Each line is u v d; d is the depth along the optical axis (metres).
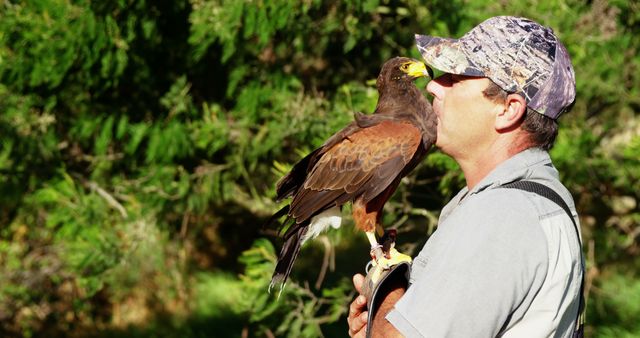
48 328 10.78
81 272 8.55
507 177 2.72
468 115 2.84
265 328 7.95
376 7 7.88
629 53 8.05
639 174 7.91
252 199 8.95
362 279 3.13
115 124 8.62
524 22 2.84
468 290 2.48
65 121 8.85
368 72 8.81
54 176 8.51
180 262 10.94
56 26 7.70
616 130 8.69
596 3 7.86
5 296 9.98
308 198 4.28
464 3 7.94
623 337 8.96
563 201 2.69
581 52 7.78
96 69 8.12
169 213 8.90
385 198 4.27
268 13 7.58
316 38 8.40
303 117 7.75
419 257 2.86
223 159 8.82
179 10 8.27
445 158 7.11
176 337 10.93
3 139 8.30
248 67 8.41
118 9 7.99
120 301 11.21
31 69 7.73
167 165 8.34
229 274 11.98
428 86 3.01
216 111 8.41
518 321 2.58
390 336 2.58
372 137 4.13
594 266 9.09
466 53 2.81
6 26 7.73
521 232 2.54
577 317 2.78
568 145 7.42
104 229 8.46
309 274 10.50
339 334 8.94
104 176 8.84
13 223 9.77
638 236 9.18
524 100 2.75
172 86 8.32
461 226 2.59
